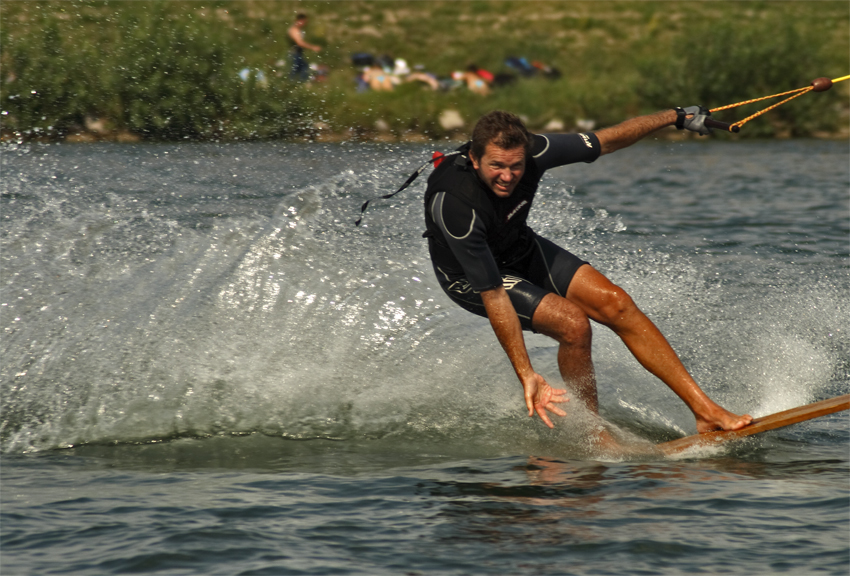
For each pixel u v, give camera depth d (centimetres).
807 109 7994
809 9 11050
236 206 2778
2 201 2648
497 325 1473
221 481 1374
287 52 6594
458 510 1226
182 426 1667
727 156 6144
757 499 1248
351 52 9150
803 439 1580
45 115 4966
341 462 1483
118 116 5097
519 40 10212
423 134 7456
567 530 1148
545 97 8456
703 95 8281
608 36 10544
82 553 1090
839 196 4209
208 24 5841
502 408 1750
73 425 1656
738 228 3372
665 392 1816
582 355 1518
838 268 2723
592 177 4981
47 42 5088
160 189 3017
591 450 1535
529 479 1368
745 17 10850
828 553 1068
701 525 1158
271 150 4006
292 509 1234
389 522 1184
